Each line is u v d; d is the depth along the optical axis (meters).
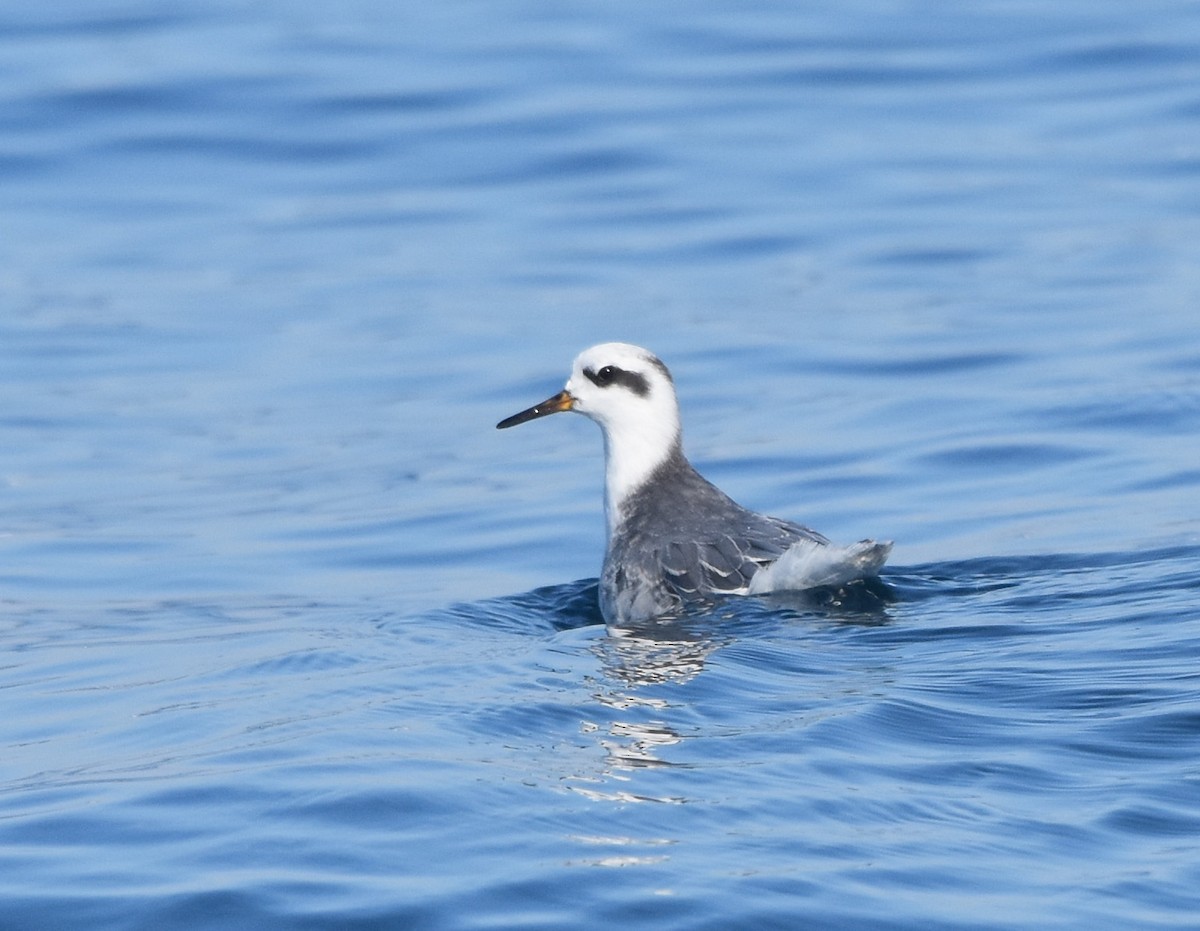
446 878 8.23
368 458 19.56
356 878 8.26
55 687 12.65
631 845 8.56
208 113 30.89
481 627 13.74
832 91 31.84
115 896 8.19
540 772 9.59
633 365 14.65
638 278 25.11
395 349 23.00
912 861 8.36
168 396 21.67
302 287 25.36
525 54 33.59
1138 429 18.47
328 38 34.44
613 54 33.62
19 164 29.36
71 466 19.53
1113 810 8.95
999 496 16.86
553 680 11.48
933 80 32.22
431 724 10.58
